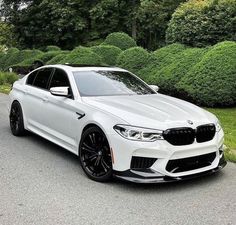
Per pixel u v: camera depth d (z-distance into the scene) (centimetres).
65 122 677
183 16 1658
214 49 1242
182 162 554
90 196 540
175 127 549
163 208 505
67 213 487
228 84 1164
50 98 729
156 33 3488
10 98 892
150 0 3170
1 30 3644
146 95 703
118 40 2027
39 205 509
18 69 2311
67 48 3331
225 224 463
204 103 1195
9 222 462
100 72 749
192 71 1237
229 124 998
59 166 668
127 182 594
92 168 606
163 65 1432
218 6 1556
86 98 657
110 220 470
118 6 3134
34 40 3431
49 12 3212
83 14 3173
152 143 538
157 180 539
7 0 3428
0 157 717
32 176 617
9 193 548
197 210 501
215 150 589
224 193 557
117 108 595
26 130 858
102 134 581
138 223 463
